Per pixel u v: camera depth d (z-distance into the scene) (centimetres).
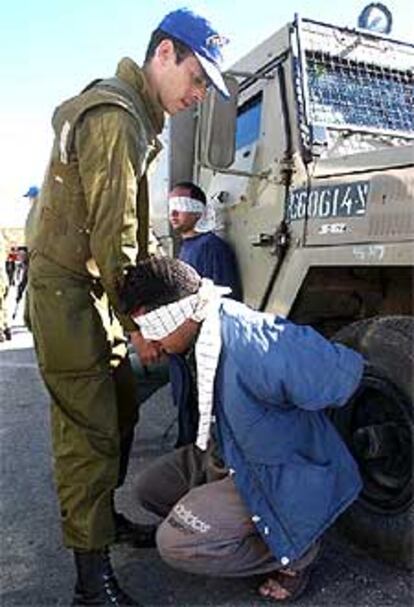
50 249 216
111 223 201
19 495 334
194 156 439
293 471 214
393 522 251
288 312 308
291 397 208
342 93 339
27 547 279
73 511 218
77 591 221
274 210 324
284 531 214
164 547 225
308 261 297
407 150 261
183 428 270
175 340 209
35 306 219
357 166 281
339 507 221
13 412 499
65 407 220
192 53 216
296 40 328
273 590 231
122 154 202
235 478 212
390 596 234
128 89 214
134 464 371
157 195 482
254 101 355
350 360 211
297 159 312
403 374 248
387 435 252
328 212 289
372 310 309
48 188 218
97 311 222
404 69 364
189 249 368
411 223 251
